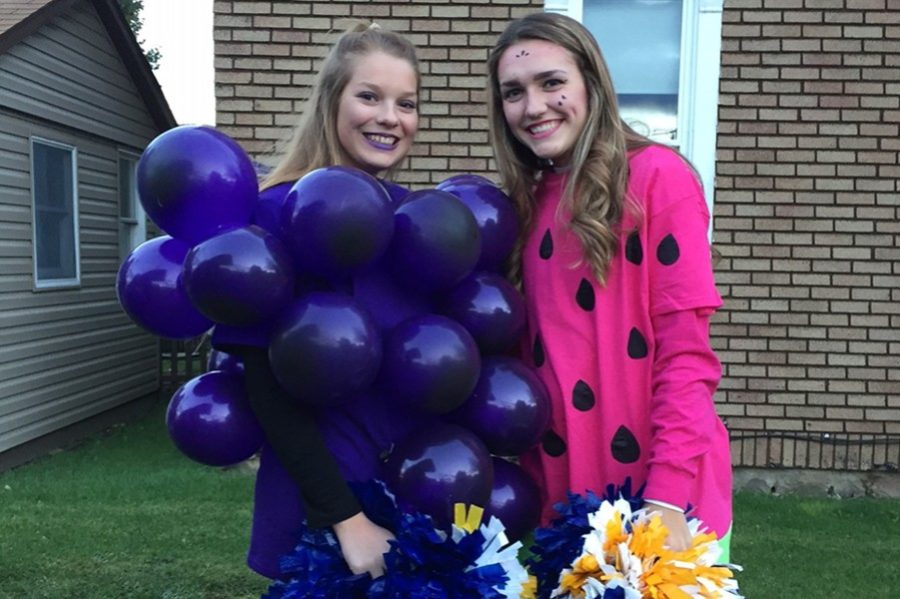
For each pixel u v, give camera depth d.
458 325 1.80
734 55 5.34
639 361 1.94
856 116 5.33
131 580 3.91
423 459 1.74
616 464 1.95
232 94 5.48
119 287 1.88
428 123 5.50
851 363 5.40
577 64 2.00
